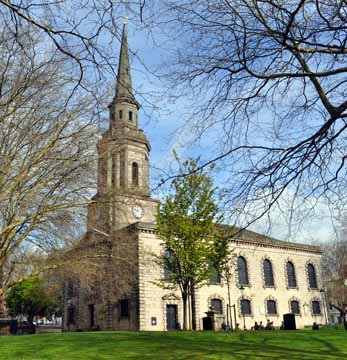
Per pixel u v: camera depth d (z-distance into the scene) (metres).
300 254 57.09
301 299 54.91
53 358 13.51
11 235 13.64
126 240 18.61
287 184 8.10
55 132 13.55
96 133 14.73
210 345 16.70
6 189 13.11
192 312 40.31
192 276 30.61
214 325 33.97
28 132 13.38
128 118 40.41
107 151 16.02
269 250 53.75
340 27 7.12
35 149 13.69
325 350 15.57
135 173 43.66
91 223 16.80
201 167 8.27
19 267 16.11
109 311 42.50
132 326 39.75
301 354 14.24
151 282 37.00
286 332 24.06
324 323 56.25
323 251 56.41
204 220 29.80
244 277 50.31
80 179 15.13
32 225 13.95
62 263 16.41
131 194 17.56
